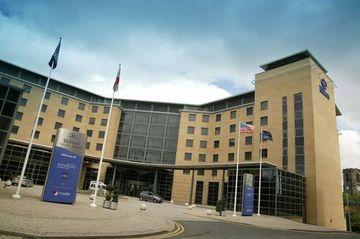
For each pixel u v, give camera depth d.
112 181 61.09
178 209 34.66
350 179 114.19
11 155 50.94
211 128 66.12
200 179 62.28
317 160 46.22
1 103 27.97
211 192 60.41
